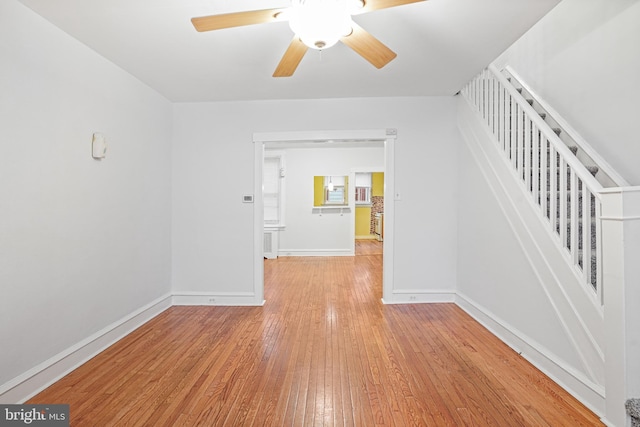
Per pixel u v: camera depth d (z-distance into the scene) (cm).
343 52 259
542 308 228
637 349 160
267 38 235
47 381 206
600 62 257
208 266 378
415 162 373
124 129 287
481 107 317
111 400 192
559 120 296
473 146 333
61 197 218
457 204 374
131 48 247
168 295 368
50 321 210
